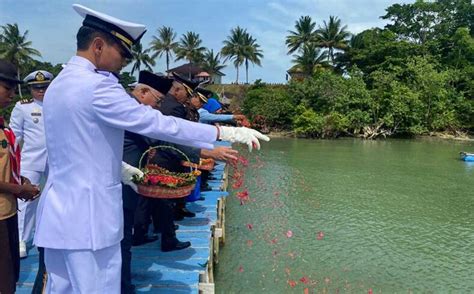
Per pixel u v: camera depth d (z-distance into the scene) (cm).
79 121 204
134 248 450
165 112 421
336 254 847
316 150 2702
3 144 310
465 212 1209
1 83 303
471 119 3969
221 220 838
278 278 721
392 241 944
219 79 5803
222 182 853
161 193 346
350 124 3653
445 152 2714
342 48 4981
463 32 4475
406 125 3781
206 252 442
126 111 208
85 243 206
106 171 213
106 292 215
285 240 919
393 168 1997
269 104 3844
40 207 218
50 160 217
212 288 394
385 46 4388
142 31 226
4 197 300
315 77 4162
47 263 221
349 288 700
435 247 914
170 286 371
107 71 222
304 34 5216
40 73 432
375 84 3922
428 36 5025
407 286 717
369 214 1162
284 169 1888
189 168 465
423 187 1554
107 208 212
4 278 299
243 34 5634
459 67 4434
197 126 232
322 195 1379
